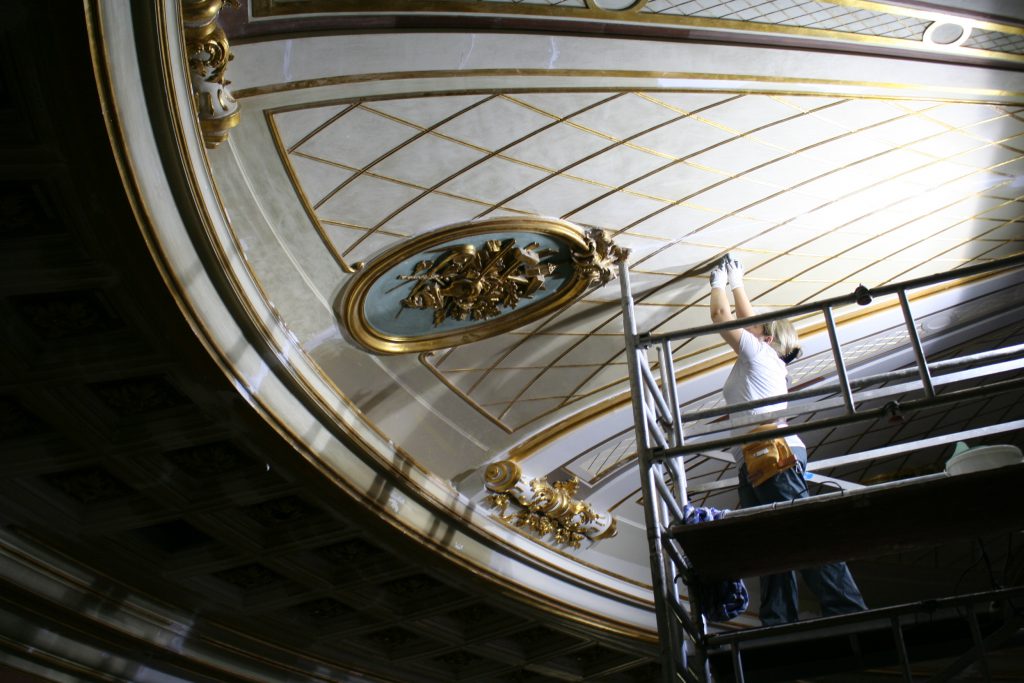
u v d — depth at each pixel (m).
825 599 4.65
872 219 6.37
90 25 3.30
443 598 7.70
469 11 4.23
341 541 6.80
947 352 8.37
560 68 4.66
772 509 3.95
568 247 5.94
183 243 4.47
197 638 7.20
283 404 5.58
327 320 5.87
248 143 4.68
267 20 4.07
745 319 4.45
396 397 6.69
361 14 4.14
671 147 5.35
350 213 5.25
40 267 4.33
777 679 4.63
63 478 5.77
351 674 8.37
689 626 4.00
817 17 4.57
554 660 9.04
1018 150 5.93
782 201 5.98
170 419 5.40
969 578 11.19
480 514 7.43
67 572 6.21
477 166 5.19
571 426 7.58
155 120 3.91
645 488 4.03
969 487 3.73
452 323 6.24
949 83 5.18
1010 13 4.63
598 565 8.57
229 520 6.33
